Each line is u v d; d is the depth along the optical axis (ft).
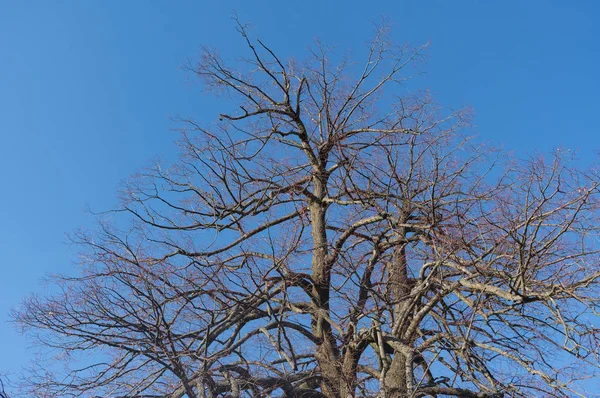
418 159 43.16
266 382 36.60
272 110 48.37
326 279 45.39
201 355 36.47
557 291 34.65
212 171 46.88
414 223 43.11
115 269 36.58
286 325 41.81
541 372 35.17
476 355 39.11
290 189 47.93
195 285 37.70
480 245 38.81
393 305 42.83
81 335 35.99
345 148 45.60
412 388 35.63
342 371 39.50
